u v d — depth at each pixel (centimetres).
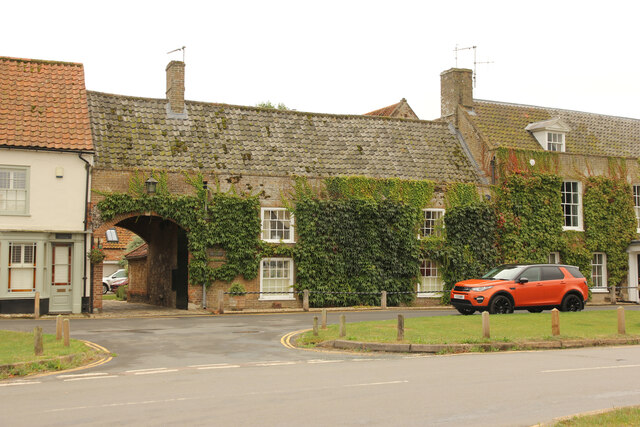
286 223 2908
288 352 1535
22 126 2525
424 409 909
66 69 2831
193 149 2861
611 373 1220
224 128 3028
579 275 2456
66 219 2525
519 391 1038
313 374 1197
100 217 2586
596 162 3569
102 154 2672
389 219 3058
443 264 3158
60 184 2527
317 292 2888
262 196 2856
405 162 3228
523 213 3325
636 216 3656
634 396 1011
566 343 1680
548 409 918
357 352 1549
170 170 2714
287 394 1006
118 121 2850
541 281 2372
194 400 964
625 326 1977
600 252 3556
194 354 1495
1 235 2392
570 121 3784
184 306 2803
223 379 1145
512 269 2402
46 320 2278
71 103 2695
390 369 1259
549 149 3538
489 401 963
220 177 2794
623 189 3606
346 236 2958
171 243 3056
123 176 2631
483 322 1678
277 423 827
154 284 3375
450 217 3175
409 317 2258
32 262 2444
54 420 848
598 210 3528
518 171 3334
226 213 2777
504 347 1617
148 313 2630
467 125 3484
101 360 1409
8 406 936
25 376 1223
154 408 912
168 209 2686
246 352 1532
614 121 3938
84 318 2394
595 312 2320
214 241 2742
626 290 3603
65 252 2539
